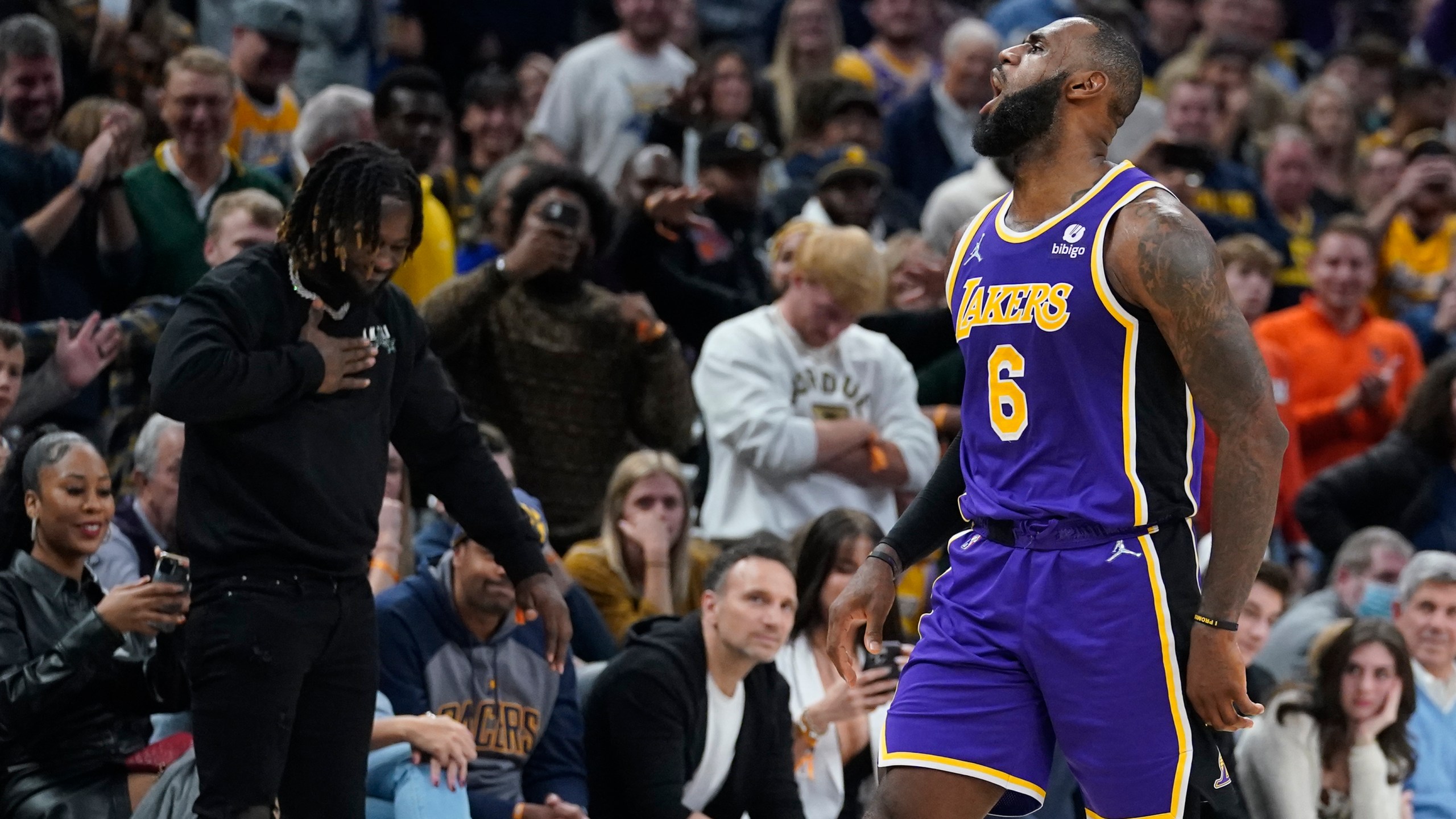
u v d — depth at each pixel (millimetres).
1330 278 26406
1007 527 10164
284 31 23750
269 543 11656
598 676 16375
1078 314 9836
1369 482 23531
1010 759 10102
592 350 20203
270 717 11562
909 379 20828
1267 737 18188
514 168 22891
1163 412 9922
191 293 11734
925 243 23359
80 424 18562
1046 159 10242
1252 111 34844
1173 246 9539
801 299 20094
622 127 28422
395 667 15484
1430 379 23484
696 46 34375
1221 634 9508
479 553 15469
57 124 22172
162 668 13523
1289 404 25750
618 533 18812
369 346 11875
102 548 15719
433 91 23656
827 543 17203
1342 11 43375
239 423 11625
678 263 22406
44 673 12914
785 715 16422
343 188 11734
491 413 19969
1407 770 18266
